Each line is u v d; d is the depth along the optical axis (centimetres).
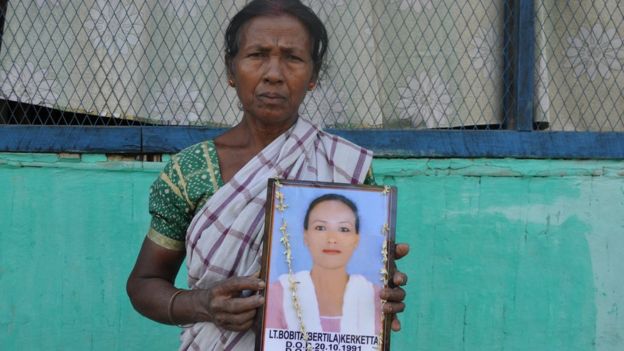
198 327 167
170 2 338
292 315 158
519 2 337
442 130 337
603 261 341
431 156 336
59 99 337
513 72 344
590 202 341
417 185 336
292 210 162
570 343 340
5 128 329
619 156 341
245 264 165
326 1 339
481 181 337
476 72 346
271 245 160
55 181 330
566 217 340
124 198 332
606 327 340
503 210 338
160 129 330
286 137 172
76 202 330
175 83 340
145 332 332
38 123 348
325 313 159
